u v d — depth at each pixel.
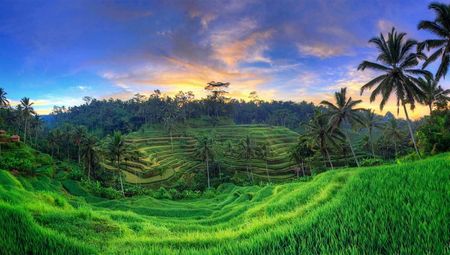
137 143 125.25
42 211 15.66
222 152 110.44
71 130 115.44
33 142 113.19
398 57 38.56
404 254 6.68
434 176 12.93
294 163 101.94
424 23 34.09
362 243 7.40
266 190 37.38
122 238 12.74
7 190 20.58
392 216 8.67
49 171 67.06
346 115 52.56
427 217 8.20
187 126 153.12
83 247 8.55
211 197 69.56
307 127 66.12
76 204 35.31
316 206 14.19
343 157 98.44
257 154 98.62
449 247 6.58
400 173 14.88
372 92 40.34
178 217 36.69
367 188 12.96
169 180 91.62
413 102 38.25
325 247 7.65
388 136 91.19
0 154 67.62
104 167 98.75
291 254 7.60
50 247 7.90
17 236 7.79
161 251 8.79
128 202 48.25
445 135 42.19
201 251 8.84
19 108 105.62
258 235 9.64
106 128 160.25
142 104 168.88
